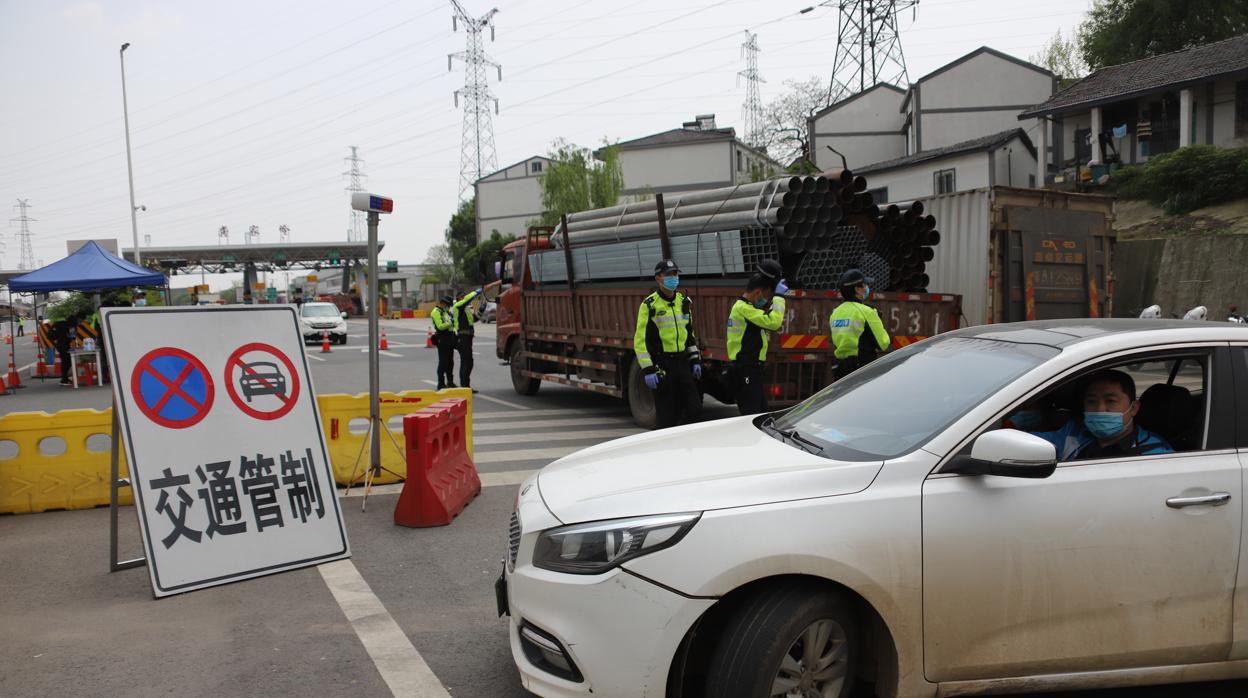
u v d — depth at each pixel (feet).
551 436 33.19
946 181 104.53
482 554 18.35
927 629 9.82
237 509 16.60
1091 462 10.50
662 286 25.52
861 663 10.40
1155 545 10.25
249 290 229.04
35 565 17.95
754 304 25.75
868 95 135.23
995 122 122.11
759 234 30.40
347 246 231.30
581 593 9.72
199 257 223.30
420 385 55.11
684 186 181.27
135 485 15.52
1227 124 82.89
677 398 26.08
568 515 10.30
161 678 12.62
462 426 23.35
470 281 210.59
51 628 14.53
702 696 9.95
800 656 9.75
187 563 15.84
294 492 17.34
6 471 21.98
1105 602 10.18
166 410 16.08
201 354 16.66
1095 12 129.90
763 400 26.22
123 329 15.81
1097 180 85.15
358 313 235.61
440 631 14.26
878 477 10.02
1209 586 10.39
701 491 10.02
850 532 9.59
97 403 49.01
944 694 10.08
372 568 17.47
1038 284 35.94
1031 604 10.02
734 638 9.46
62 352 61.41
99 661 13.20
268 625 14.56
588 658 9.62
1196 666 10.53
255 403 17.20
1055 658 10.16
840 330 27.73
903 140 135.23
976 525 9.88
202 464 16.34
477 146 225.35
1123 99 88.63
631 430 34.60
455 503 21.33
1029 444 9.64
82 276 56.18
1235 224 67.10
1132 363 11.03
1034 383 10.66
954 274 37.27
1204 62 86.48
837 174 30.71
